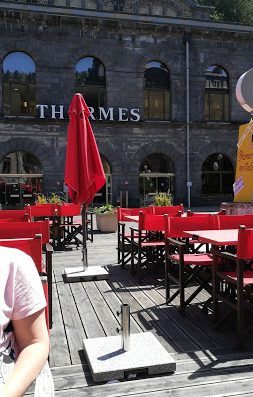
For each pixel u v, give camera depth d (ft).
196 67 88.53
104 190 84.58
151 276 25.27
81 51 81.97
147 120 87.15
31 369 4.65
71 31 81.25
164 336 15.34
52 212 36.24
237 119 90.84
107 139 83.76
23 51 79.20
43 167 80.12
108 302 19.85
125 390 11.34
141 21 83.82
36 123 79.30
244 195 34.42
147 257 25.80
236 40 90.07
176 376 12.12
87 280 24.16
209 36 88.63
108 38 83.35
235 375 12.08
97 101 84.23
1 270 4.82
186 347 14.26
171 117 87.66
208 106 90.27
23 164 80.53
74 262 30.17
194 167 88.63
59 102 81.20
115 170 84.23
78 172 24.45
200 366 12.72
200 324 16.65
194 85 88.53
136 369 12.12
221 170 91.20
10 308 4.80
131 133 84.94
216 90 90.38
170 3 107.45
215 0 160.56
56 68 80.84
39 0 100.12
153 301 20.01
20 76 79.51
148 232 27.17
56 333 15.75
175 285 23.03
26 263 5.06
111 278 24.85
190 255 19.94
